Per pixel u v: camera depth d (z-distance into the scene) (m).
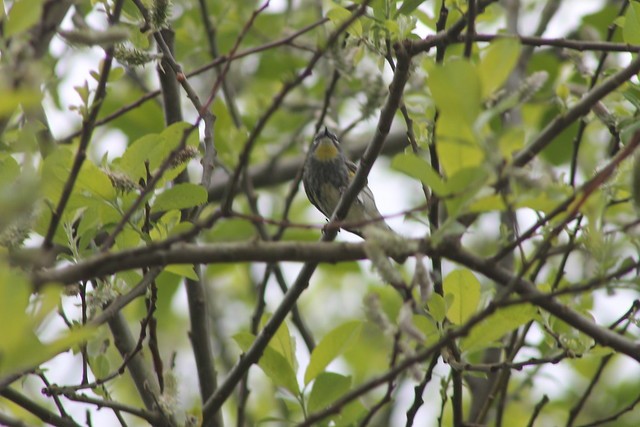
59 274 5.20
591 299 9.19
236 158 11.30
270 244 5.47
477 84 4.79
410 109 9.35
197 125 6.06
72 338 4.59
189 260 5.38
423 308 7.11
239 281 15.73
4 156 6.49
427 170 5.03
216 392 7.77
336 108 13.21
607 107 8.18
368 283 15.43
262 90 14.49
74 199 6.42
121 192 6.51
